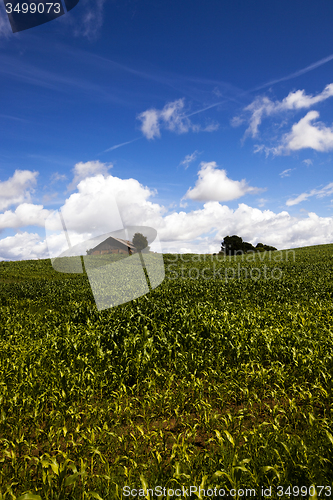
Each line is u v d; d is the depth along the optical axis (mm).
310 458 2305
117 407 3510
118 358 5035
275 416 3170
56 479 2312
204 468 2383
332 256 30156
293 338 5305
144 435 2850
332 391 3633
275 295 11188
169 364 4781
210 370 4426
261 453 2533
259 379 4082
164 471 2482
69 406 3547
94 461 2680
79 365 4832
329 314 7422
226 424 3006
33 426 3373
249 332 5648
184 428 3303
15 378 4434
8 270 30391
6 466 2674
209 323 6211
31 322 8547
